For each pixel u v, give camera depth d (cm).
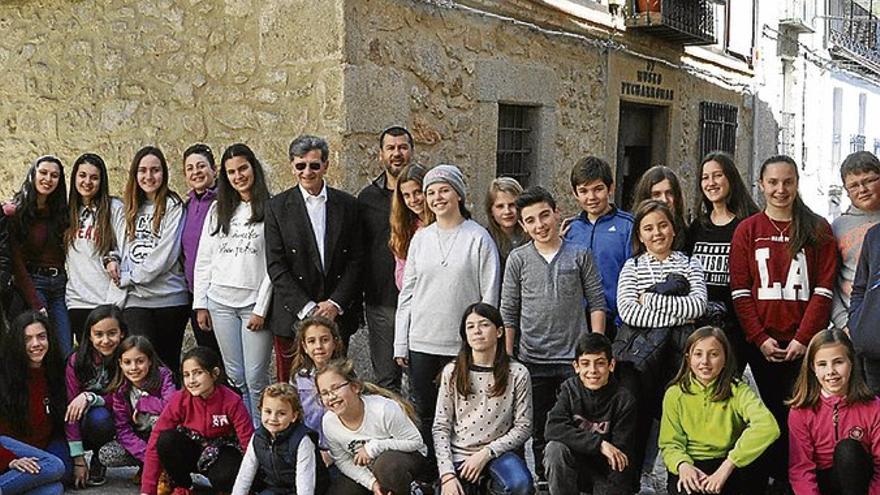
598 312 436
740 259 433
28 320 449
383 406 405
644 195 464
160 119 632
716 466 403
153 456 430
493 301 439
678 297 419
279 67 585
